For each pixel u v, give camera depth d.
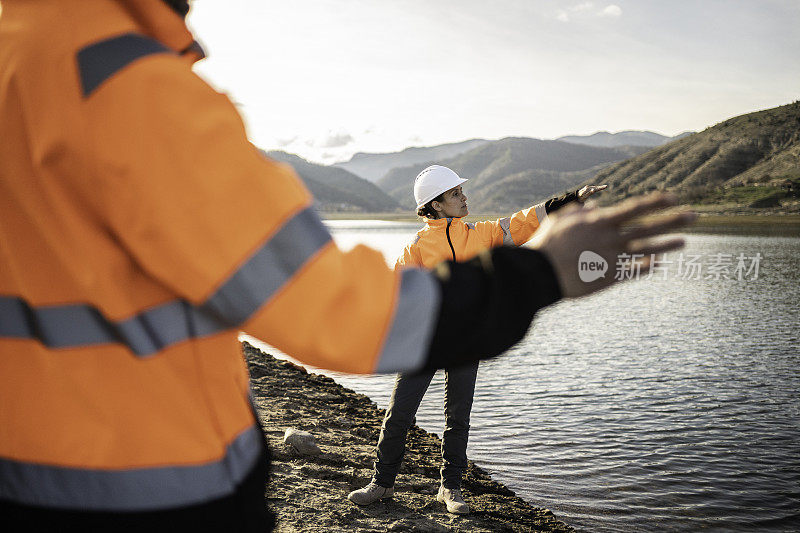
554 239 0.78
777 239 77.88
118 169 0.70
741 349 17.11
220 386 0.87
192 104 0.72
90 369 0.79
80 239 0.75
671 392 12.06
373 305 0.73
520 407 10.63
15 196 0.77
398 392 4.31
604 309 26.42
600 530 5.84
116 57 0.73
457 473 4.58
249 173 0.72
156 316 0.80
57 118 0.73
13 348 0.81
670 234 0.75
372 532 3.87
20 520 0.81
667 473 7.63
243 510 0.89
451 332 0.75
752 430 9.63
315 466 4.90
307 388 8.12
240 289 0.71
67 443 0.79
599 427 9.51
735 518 6.38
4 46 0.80
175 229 0.70
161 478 0.80
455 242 4.21
